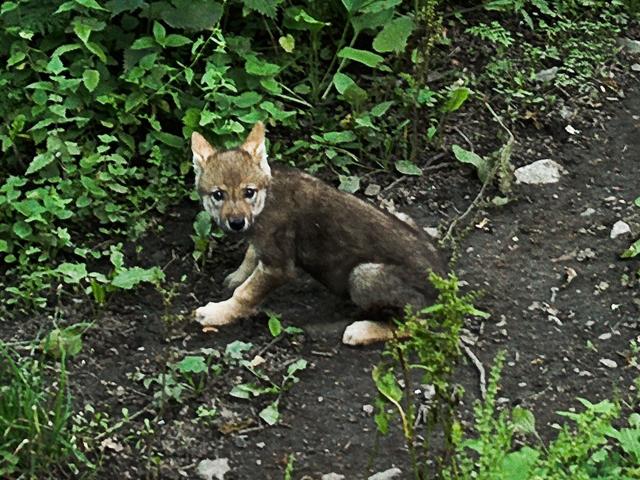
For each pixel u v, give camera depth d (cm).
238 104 423
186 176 422
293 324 396
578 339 394
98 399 378
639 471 355
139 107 423
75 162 418
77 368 383
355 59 434
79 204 409
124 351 388
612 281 406
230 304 394
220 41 425
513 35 469
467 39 463
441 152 436
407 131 437
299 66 445
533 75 456
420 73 437
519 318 398
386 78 444
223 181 389
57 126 416
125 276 394
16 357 381
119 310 395
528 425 361
